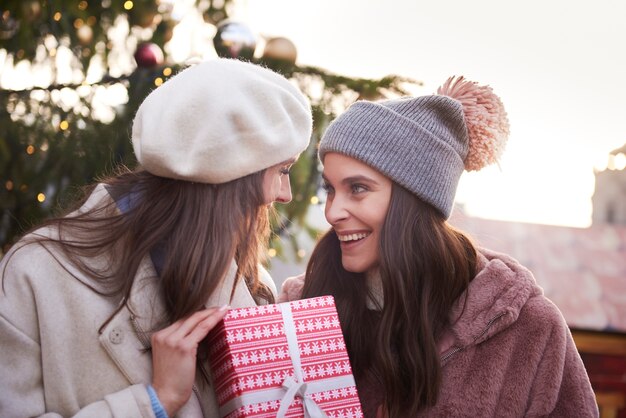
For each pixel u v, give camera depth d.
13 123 3.44
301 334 1.65
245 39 2.98
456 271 2.03
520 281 2.03
